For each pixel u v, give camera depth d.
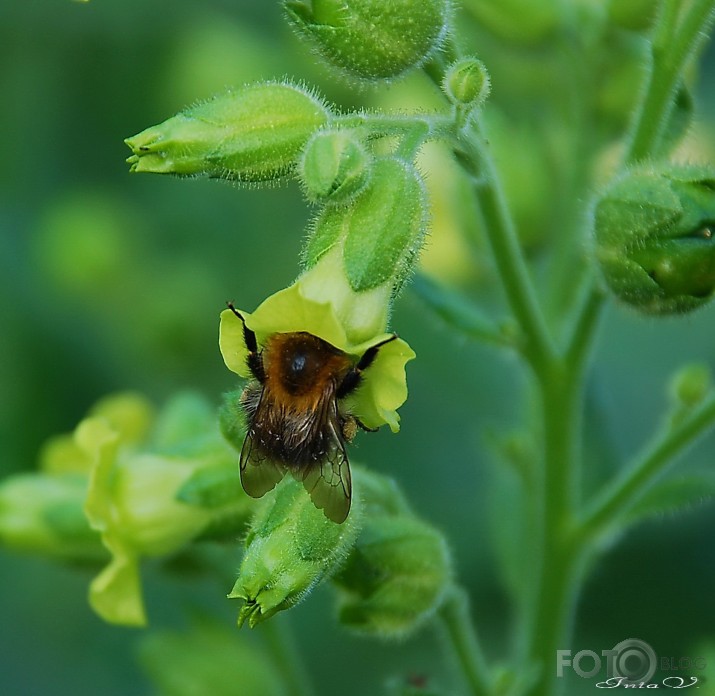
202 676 0.25
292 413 0.21
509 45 0.25
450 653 0.25
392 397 0.20
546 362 0.23
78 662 0.30
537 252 0.25
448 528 0.30
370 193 0.21
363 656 0.29
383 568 0.21
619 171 0.22
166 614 0.30
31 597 0.30
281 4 0.22
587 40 0.25
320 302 0.20
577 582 0.24
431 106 0.30
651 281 0.21
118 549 0.23
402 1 0.21
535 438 0.24
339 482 0.21
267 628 0.24
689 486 0.23
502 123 0.25
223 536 0.23
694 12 0.22
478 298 0.29
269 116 0.21
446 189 0.27
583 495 0.25
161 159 0.21
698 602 0.29
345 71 0.22
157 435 0.25
